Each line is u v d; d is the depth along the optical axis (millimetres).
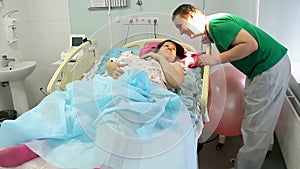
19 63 3037
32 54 3365
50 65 3398
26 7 3213
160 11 2990
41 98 3504
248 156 2100
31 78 3420
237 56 1791
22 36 3234
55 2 3158
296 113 2023
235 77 2227
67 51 2885
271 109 1989
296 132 1950
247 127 2061
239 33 1769
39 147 1268
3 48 2898
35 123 1345
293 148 1999
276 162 2354
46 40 3314
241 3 2803
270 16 2609
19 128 1309
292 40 2605
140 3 2994
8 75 2727
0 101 3043
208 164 2346
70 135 1358
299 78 2197
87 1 3082
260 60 1893
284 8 2557
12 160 1214
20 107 3006
